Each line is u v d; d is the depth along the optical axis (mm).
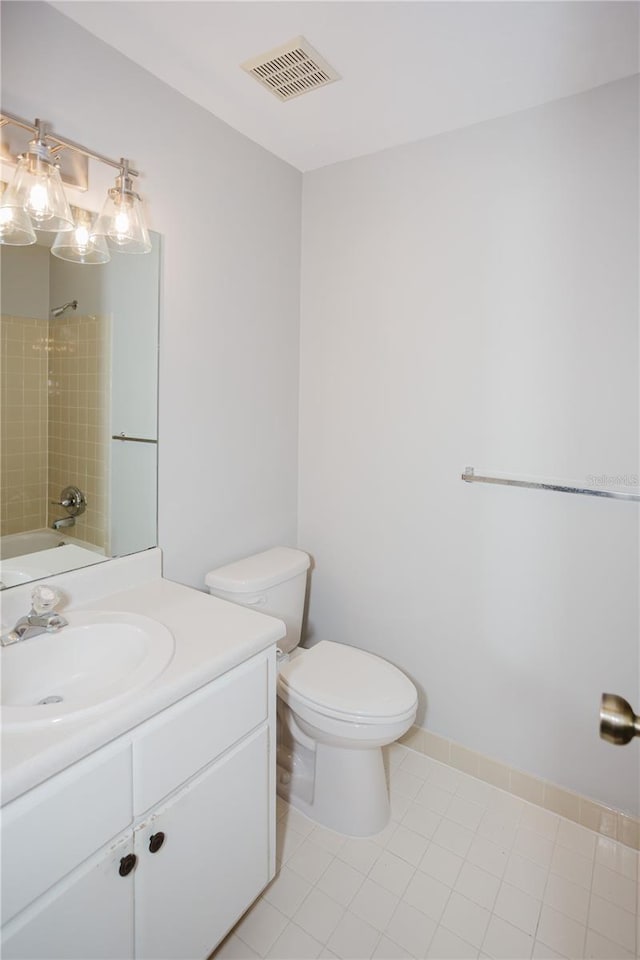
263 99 1676
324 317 2189
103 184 1449
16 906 841
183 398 1759
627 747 1672
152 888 1075
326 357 2199
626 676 1660
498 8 1270
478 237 1804
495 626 1886
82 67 1379
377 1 1254
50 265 1391
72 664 1272
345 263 2113
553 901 1483
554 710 1793
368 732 1552
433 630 2025
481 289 1810
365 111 1731
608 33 1349
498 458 1821
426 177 1896
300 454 2318
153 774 1060
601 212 1588
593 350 1627
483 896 1495
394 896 1493
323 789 1736
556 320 1680
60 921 909
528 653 1828
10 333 1328
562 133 1636
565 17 1294
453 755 2016
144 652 1219
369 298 2061
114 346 1545
